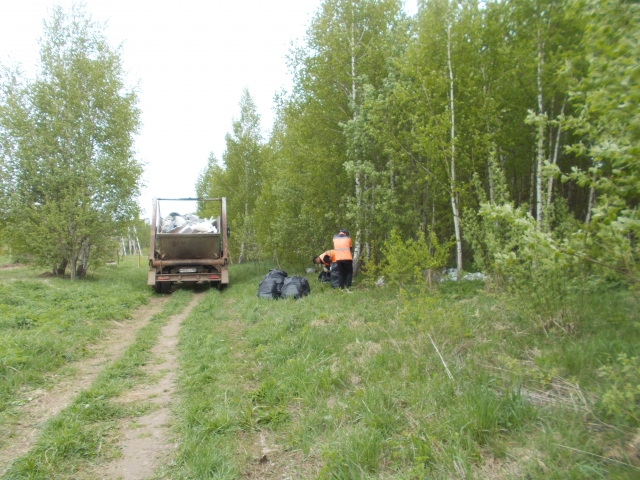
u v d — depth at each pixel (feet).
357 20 48.70
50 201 57.41
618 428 10.56
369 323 24.40
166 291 52.60
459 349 17.71
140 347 24.17
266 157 86.99
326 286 42.57
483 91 36.22
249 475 11.57
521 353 17.01
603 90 8.95
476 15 35.50
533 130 36.68
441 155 35.06
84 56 60.75
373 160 46.52
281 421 14.48
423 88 36.55
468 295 30.12
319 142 48.93
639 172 9.61
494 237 24.85
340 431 12.57
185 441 13.10
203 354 22.39
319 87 48.47
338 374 16.81
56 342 22.65
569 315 18.86
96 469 12.03
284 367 18.79
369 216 44.60
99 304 34.94
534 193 41.29
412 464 10.59
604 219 9.96
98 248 60.18
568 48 31.14
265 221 67.97
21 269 76.59
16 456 12.57
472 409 11.84
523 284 20.20
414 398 13.66
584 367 14.47
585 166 40.73
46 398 16.97
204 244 52.42
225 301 42.47
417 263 23.85
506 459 10.25
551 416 11.48
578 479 8.88
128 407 16.21
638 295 19.53
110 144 61.93
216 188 96.02
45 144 56.90
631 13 8.37
